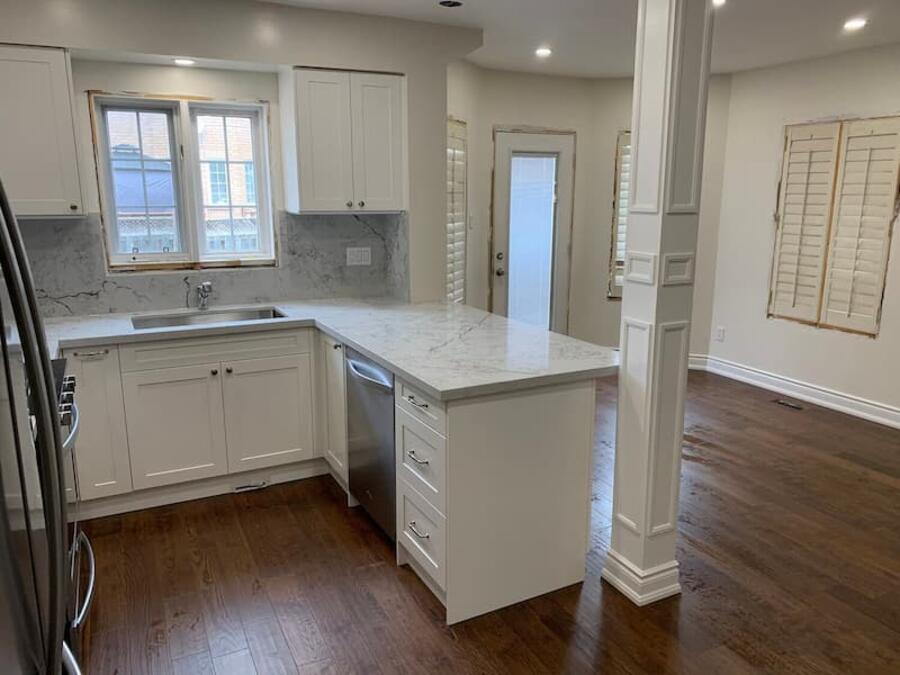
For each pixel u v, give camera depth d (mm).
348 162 3572
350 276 4066
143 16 3027
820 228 4660
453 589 2334
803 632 2311
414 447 2453
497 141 5230
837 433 4230
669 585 2514
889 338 4309
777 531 3002
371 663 2160
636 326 2342
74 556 2053
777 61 4688
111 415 3018
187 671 2121
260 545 2889
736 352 5445
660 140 2178
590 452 2525
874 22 3617
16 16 2824
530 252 5609
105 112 3414
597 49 4328
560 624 2361
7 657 829
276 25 3285
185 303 3689
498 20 3586
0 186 1019
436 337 2928
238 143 3750
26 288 1071
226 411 3270
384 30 3520
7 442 862
